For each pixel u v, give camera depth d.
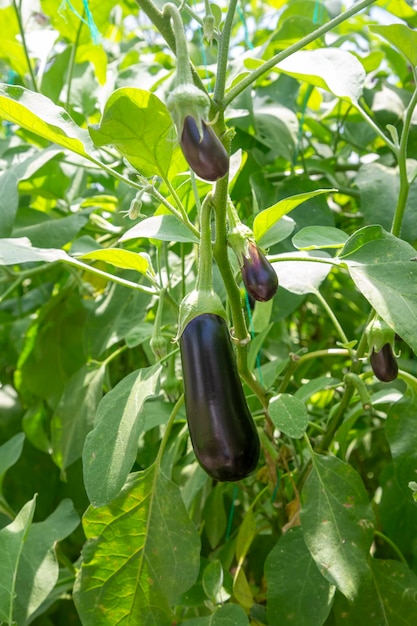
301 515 0.77
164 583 0.78
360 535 0.76
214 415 0.58
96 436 0.72
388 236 0.70
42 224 1.13
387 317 0.63
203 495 1.06
